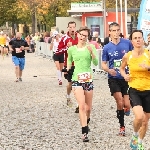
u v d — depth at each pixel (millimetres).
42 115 18203
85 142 13586
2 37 61438
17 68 31375
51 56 58281
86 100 14320
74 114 18312
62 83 30062
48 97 23438
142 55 12227
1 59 60000
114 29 14359
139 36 12109
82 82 14062
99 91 25281
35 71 39844
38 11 88312
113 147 12930
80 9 56344
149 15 28406
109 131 15008
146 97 12297
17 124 16500
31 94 24766
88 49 14219
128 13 58562
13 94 24922
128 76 12406
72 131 15141
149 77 12289
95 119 17062
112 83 14383
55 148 12953
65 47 18641
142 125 12242
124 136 14266
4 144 13562
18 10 96125
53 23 91312
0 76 35844
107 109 19219
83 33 14227
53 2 86688
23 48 31141
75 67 14172
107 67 14273
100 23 56906
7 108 20125
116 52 14344
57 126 15992
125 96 14508
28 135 14688
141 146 12320
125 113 14672
